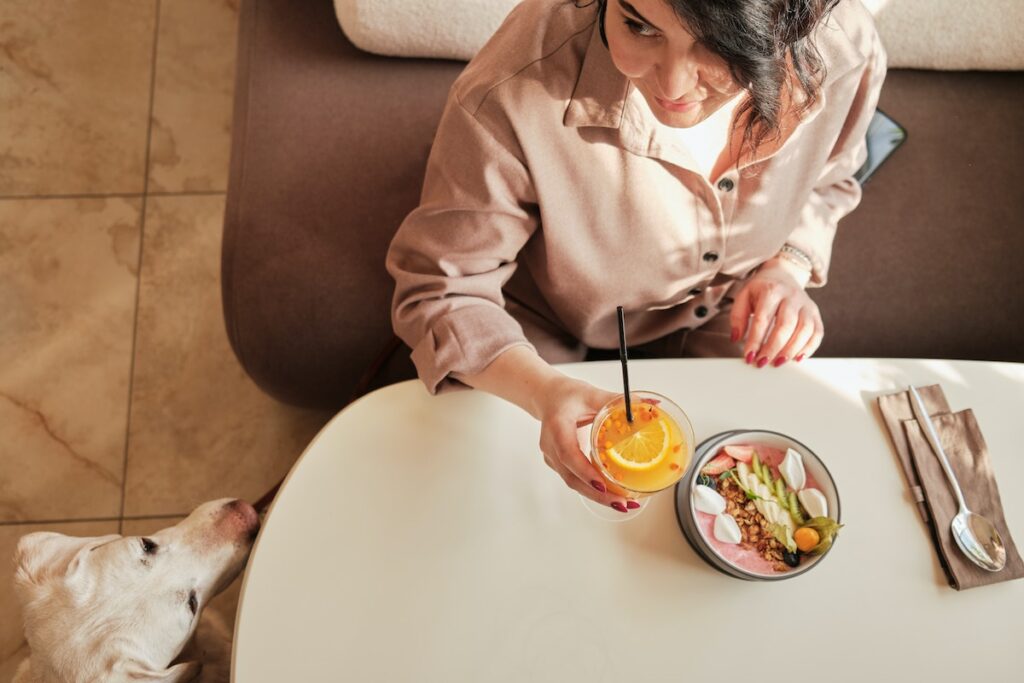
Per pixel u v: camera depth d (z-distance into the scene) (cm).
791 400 105
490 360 99
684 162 92
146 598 119
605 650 92
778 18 60
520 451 101
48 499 185
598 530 97
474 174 93
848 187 127
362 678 90
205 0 224
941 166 155
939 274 151
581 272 108
